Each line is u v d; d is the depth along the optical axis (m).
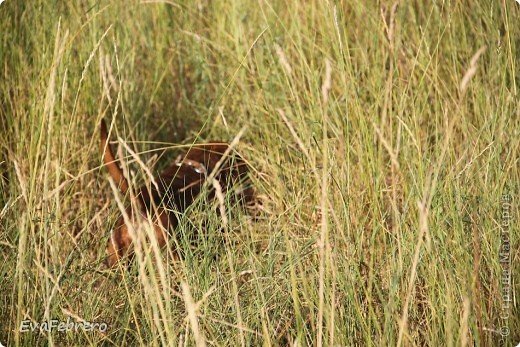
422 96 14.20
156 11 18.30
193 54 17.59
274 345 9.48
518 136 11.78
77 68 14.92
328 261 9.55
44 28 14.82
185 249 10.68
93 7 15.17
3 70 15.02
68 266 10.89
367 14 15.25
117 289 10.54
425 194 8.48
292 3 16.66
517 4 15.23
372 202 11.17
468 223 10.95
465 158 12.15
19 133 13.93
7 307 10.91
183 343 9.43
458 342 9.04
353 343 9.65
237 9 17.34
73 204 13.13
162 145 15.80
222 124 15.68
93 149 14.12
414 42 15.73
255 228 12.12
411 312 10.15
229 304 10.09
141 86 16.88
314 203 11.95
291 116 14.14
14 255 11.08
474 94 13.87
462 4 15.51
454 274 10.21
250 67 16.08
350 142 13.32
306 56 15.88
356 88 12.62
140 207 11.13
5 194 13.19
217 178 13.28
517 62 14.71
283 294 10.35
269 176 12.20
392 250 10.00
